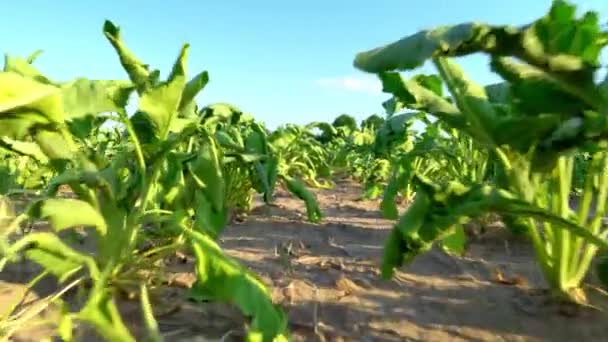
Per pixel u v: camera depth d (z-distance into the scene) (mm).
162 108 1876
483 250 3018
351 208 4996
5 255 1293
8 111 1547
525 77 1549
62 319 1231
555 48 1448
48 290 2012
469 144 3730
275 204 4797
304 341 1689
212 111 3977
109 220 1804
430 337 1771
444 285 2361
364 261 2789
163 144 1864
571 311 1932
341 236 3488
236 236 3383
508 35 1342
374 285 2334
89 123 1766
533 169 1744
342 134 9938
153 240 2344
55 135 1690
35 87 1489
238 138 3773
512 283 2369
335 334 1760
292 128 5324
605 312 1931
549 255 2051
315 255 2918
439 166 4707
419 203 1669
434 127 4469
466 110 1722
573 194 5645
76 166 1757
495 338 1769
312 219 2752
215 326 1727
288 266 2609
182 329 1680
